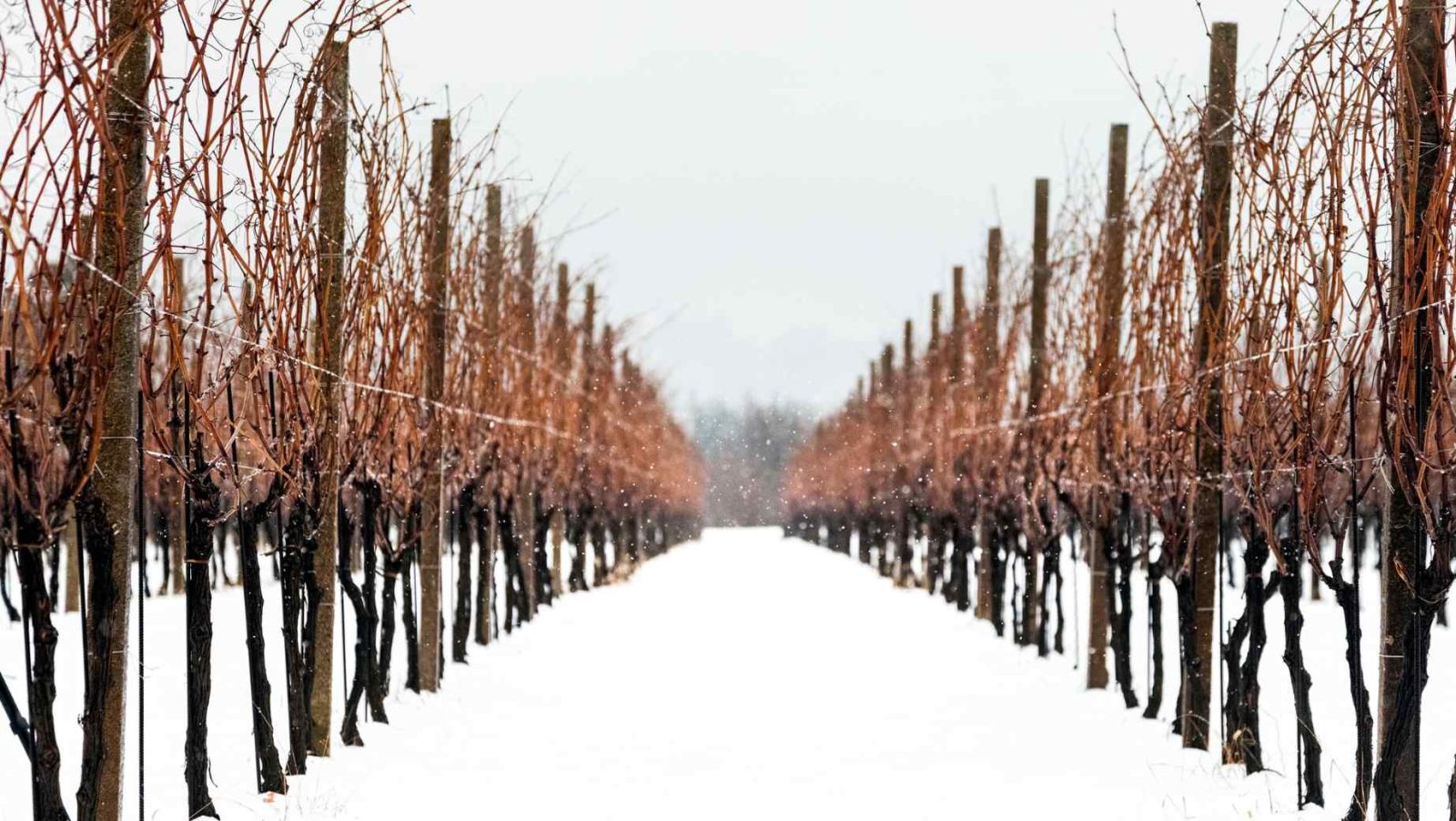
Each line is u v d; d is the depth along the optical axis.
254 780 8.30
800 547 58.47
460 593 14.72
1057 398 15.62
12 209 5.10
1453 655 14.83
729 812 7.86
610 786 8.51
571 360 25.08
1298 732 7.86
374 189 9.51
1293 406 7.64
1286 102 8.00
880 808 7.94
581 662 14.88
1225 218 9.66
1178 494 10.27
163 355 13.95
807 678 13.59
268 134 7.73
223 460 7.48
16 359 5.76
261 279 7.88
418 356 11.92
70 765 8.38
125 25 5.61
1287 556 8.02
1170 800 8.04
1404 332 6.34
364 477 10.20
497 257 15.52
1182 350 10.30
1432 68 6.29
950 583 23.56
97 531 5.79
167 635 15.32
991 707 11.77
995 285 20.55
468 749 9.67
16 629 15.88
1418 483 6.34
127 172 5.74
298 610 8.56
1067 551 31.00
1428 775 8.49
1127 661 11.80
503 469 17.58
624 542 33.50
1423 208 6.30
